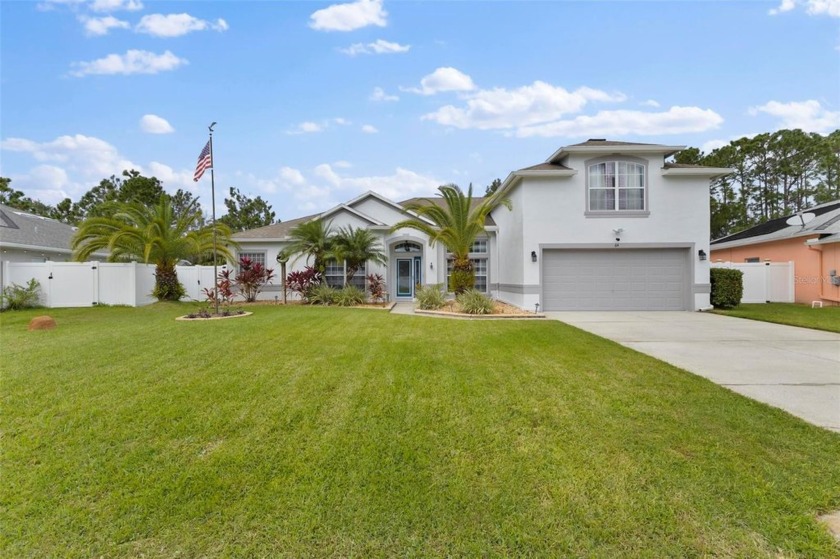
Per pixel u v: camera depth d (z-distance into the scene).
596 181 15.30
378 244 18.69
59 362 6.27
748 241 21.52
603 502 2.86
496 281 20.05
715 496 2.91
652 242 15.16
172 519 2.70
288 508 2.81
